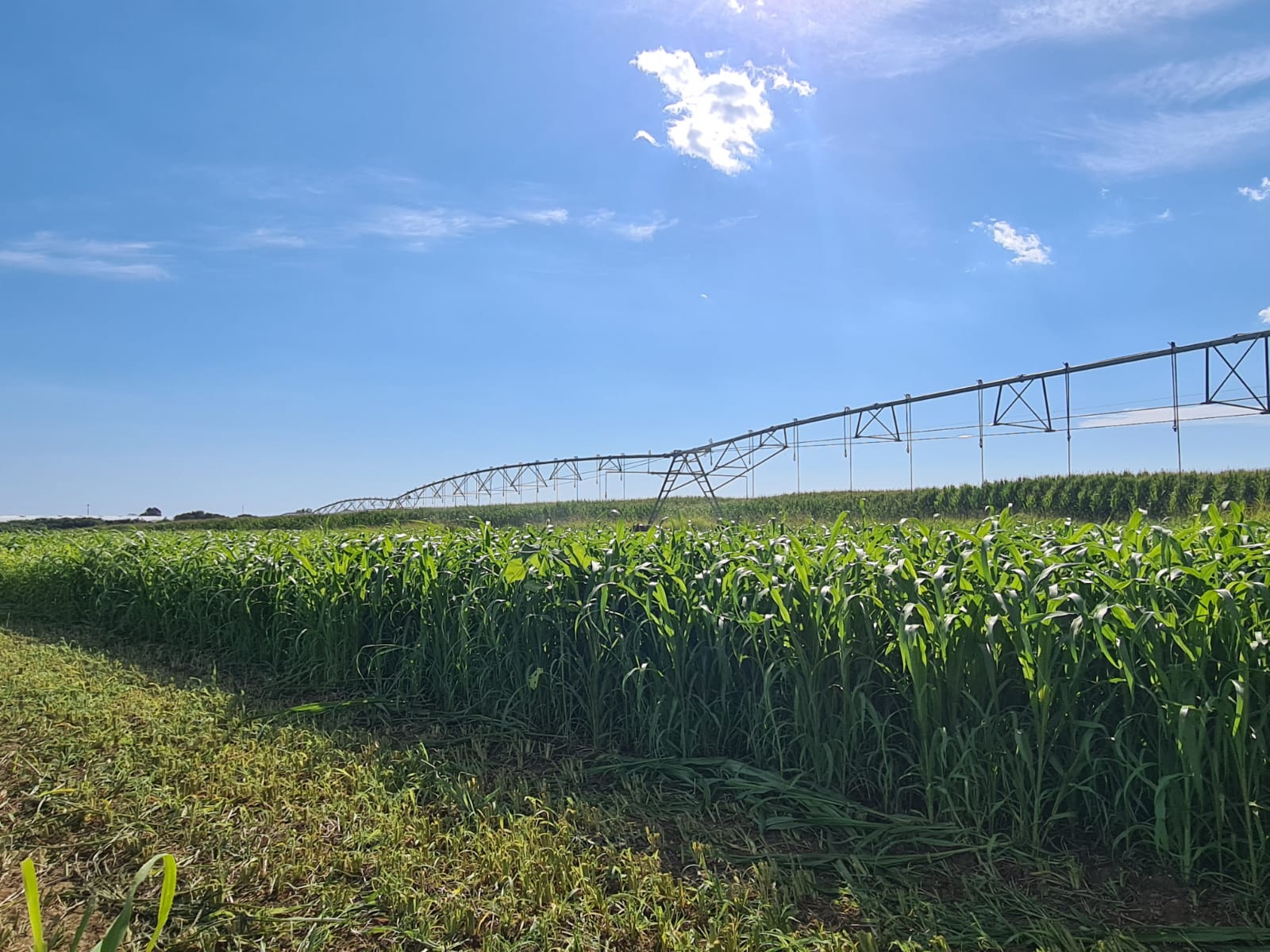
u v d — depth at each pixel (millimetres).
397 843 3650
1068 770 3777
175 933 2984
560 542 6594
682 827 3939
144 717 5867
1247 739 3428
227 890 3244
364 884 3338
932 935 2932
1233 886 3279
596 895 3158
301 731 5539
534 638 5824
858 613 4324
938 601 3891
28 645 9352
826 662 4410
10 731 5617
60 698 6418
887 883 3359
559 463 36969
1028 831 3721
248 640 8367
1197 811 3471
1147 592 3596
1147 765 3541
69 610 11844
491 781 4695
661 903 3137
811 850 3736
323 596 7137
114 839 3770
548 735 5555
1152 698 3662
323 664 7289
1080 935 2984
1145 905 3213
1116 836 3678
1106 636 3623
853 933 2975
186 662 8617
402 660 6664
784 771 4480
